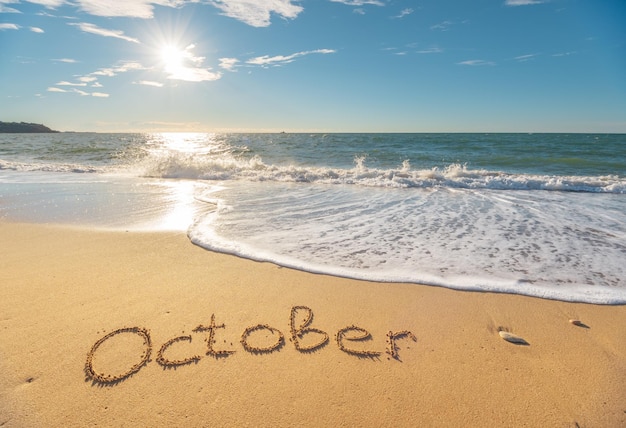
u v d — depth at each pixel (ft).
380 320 8.80
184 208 20.07
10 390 6.34
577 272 11.42
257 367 7.11
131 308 9.18
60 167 39.93
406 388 6.58
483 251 13.24
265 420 5.82
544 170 41.57
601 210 20.11
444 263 12.09
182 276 11.09
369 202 21.99
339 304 9.52
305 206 20.67
